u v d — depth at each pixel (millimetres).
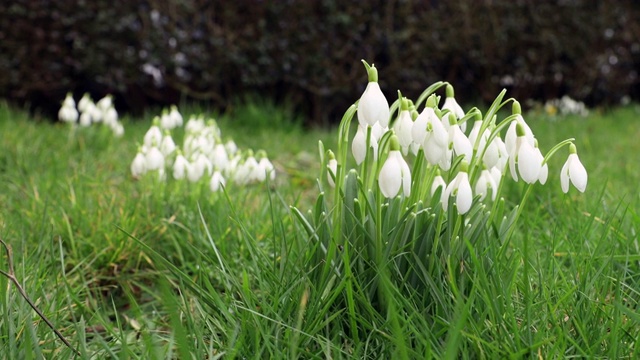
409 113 512
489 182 561
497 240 559
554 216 714
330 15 1724
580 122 1743
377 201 507
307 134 1649
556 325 488
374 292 528
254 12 1704
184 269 665
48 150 1073
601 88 2232
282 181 1071
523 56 2031
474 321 498
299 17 1723
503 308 504
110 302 659
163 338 523
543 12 2010
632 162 1132
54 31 1569
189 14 1651
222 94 1797
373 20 1777
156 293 662
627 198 812
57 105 1691
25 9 1536
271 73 1732
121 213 728
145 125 1455
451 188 503
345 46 1770
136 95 1738
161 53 1633
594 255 551
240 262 659
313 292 512
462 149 499
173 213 759
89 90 1713
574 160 517
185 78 1714
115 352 521
